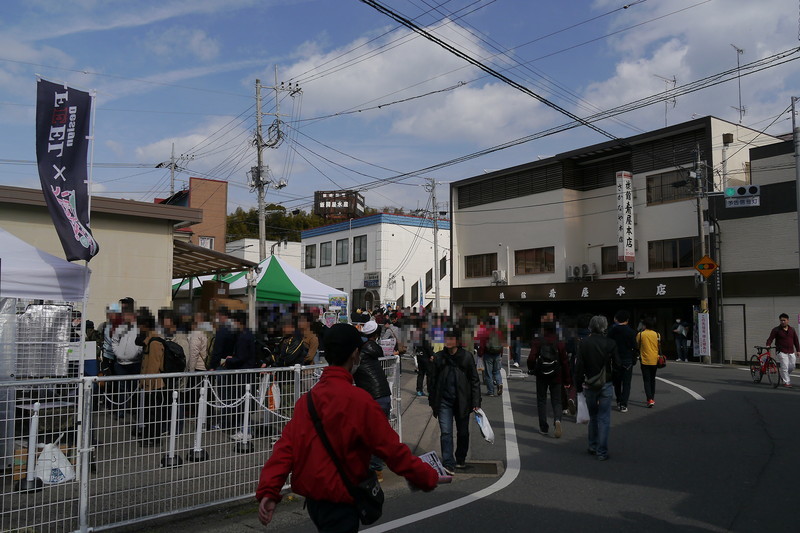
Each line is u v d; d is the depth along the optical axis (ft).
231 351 30.32
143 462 17.79
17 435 17.43
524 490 21.11
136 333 28.40
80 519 16.12
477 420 24.17
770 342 46.21
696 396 40.68
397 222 129.49
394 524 17.56
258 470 20.54
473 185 114.42
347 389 9.86
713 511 18.33
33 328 21.45
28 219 38.40
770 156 73.31
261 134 85.46
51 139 20.35
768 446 26.40
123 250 41.73
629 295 86.38
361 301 131.54
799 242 63.82
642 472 23.08
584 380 25.91
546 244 100.27
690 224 81.51
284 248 158.30
